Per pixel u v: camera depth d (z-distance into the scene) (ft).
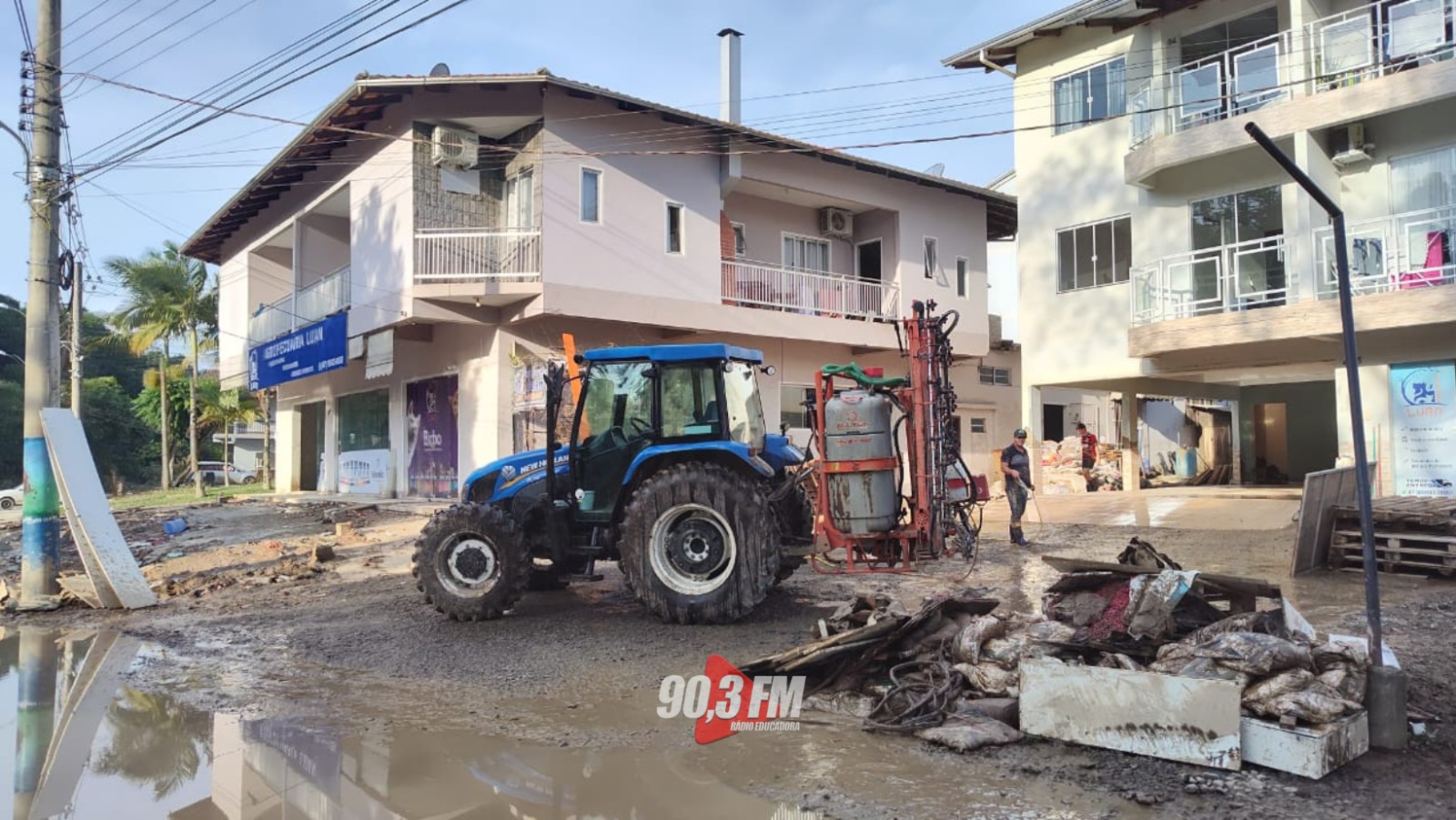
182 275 103.09
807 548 26.02
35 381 34.71
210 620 29.66
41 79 35.94
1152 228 53.52
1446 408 42.37
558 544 27.07
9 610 32.48
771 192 67.00
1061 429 88.99
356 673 22.21
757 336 63.87
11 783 15.60
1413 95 41.47
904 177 71.10
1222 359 51.11
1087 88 57.21
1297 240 45.09
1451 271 41.55
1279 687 14.46
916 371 24.70
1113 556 36.06
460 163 54.70
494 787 14.87
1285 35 47.34
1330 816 12.56
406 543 45.19
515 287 52.80
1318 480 30.96
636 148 57.36
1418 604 25.61
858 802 13.75
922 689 18.07
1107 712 15.23
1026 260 60.54
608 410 27.50
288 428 89.04
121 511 69.77
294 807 14.26
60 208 36.40
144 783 15.48
